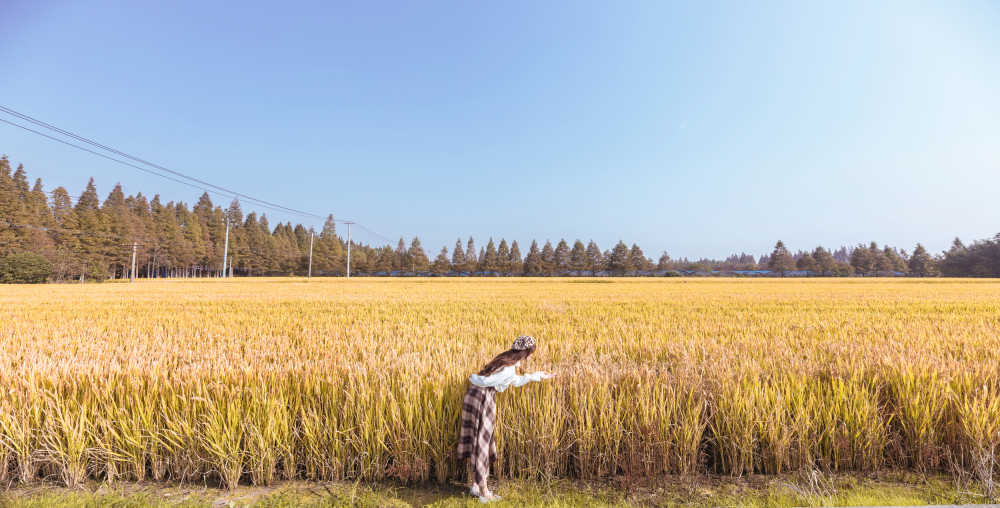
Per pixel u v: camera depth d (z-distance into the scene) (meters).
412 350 6.95
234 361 5.30
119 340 8.43
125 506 3.06
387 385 3.97
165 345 7.25
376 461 3.48
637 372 4.25
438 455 3.48
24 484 3.43
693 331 9.30
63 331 9.55
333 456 3.51
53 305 17.41
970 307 16.11
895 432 3.70
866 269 110.94
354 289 35.62
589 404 3.71
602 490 3.33
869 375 4.39
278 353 6.56
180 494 3.28
